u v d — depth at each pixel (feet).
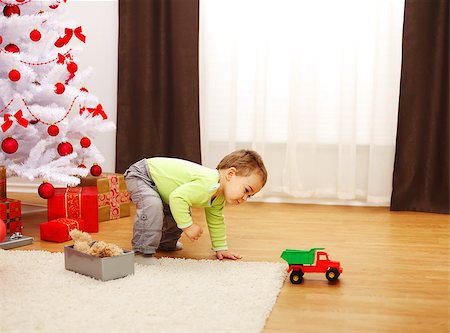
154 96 11.88
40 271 6.66
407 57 10.84
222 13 11.75
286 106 11.69
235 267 6.96
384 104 11.26
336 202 11.70
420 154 10.98
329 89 11.53
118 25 11.92
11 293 5.87
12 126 8.77
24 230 9.10
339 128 11.43
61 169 9.00
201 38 11.74
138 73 11.87
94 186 10.00
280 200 11.85
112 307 5.52
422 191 11.02
